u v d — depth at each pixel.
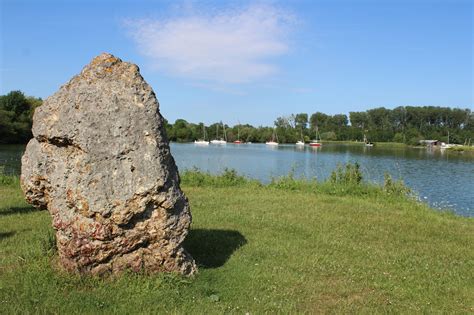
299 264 6.97
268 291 5.85
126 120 5.76
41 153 6.03
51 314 4.89
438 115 123.06
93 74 5.99
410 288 6.19
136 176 5.67
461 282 6.52
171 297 5.41
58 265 6.00
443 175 31.30
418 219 11.28
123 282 5.63
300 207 12.06
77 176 5.66
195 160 45.03
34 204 6.32
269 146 111.12
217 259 7.08
